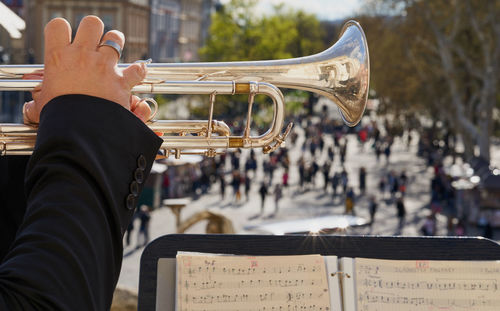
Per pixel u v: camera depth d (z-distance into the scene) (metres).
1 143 1.70
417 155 64.25
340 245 2.36
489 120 42.12
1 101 29.28
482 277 2.26
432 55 47.62
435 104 48.88
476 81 47.09
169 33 87.81
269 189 45.03
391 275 2.26
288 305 2.18
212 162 46.75
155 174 34.69
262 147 2.23
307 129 66.69
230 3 57.81
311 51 94.38
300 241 2.36
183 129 2.19
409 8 44.78
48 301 1.11
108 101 1.35
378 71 47.16
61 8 63.19
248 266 2.22
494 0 42.00
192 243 2.33
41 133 1.29
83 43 1.39
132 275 20.72
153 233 29.91
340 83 2.51
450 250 2.37
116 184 1.29
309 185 47.00
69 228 1.19
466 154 47.62
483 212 32.00
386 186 46.59
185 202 14.02
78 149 1.26
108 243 1.25
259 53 57.00
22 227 1.21
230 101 44.34
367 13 45.94
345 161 58.97
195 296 2.17
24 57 51.00
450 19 43.31
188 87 2.13
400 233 31.36
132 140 1.34
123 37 1.43
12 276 1.11
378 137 64.06
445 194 39.81
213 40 58.16
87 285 1.17
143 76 1.43
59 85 1.36
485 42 41.44
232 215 35.66
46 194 1.22
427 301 2.21
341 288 2.24
